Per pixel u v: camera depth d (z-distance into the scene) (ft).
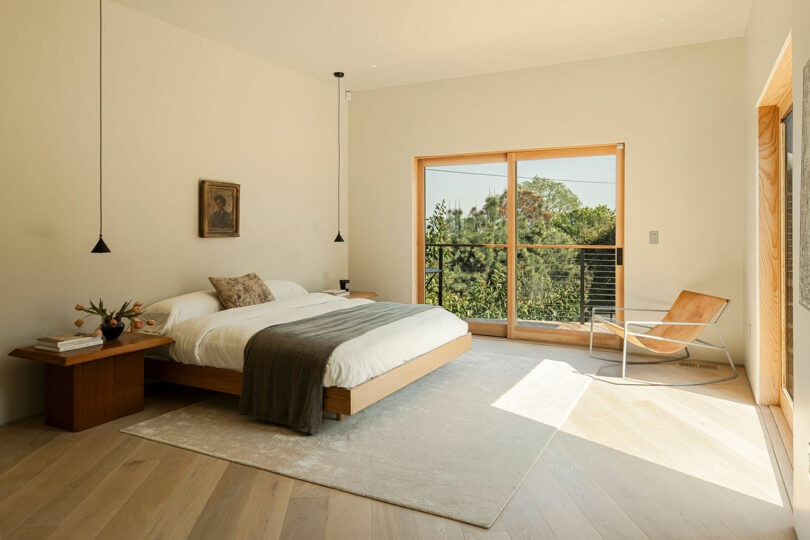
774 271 12.11
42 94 11.68
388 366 11.53
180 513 7.60
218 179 16.24
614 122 17.43
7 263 11.16
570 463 9.16
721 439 10.18
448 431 10.64
